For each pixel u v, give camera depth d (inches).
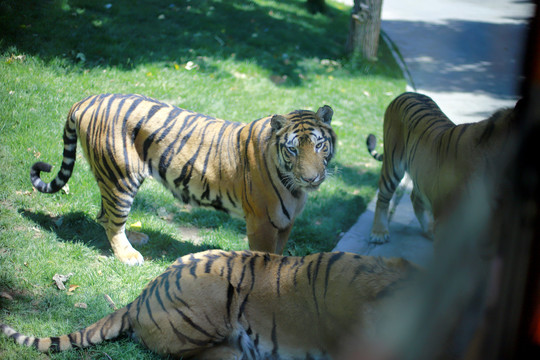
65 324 130.8
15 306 133.8
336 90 351.6
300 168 144.7
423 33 432.5
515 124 37.7
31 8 330.3
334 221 213.2
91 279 151.6
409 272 101.0
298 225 207.9
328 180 244.7
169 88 284.0
